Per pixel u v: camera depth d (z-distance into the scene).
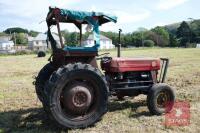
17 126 7.43
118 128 7.03
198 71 17.14
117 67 8.00
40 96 8.35
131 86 8.21
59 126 6.91
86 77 7.01
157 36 97.56
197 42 101.00
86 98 7.09
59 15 7.06
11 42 113.75
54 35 7.97
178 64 22.19
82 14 7.14
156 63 8.53
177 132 6.72
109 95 7.77
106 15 7.39
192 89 11.36
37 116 8.16
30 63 29.48
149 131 6.78
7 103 9.83
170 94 8.05
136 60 8.27
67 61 7.40
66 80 6.82
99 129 7.02
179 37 104.00
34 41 107.88
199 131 6.77
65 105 7.01
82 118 7.10
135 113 8.19
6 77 17.31
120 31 8.45
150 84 8.46
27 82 14.72
